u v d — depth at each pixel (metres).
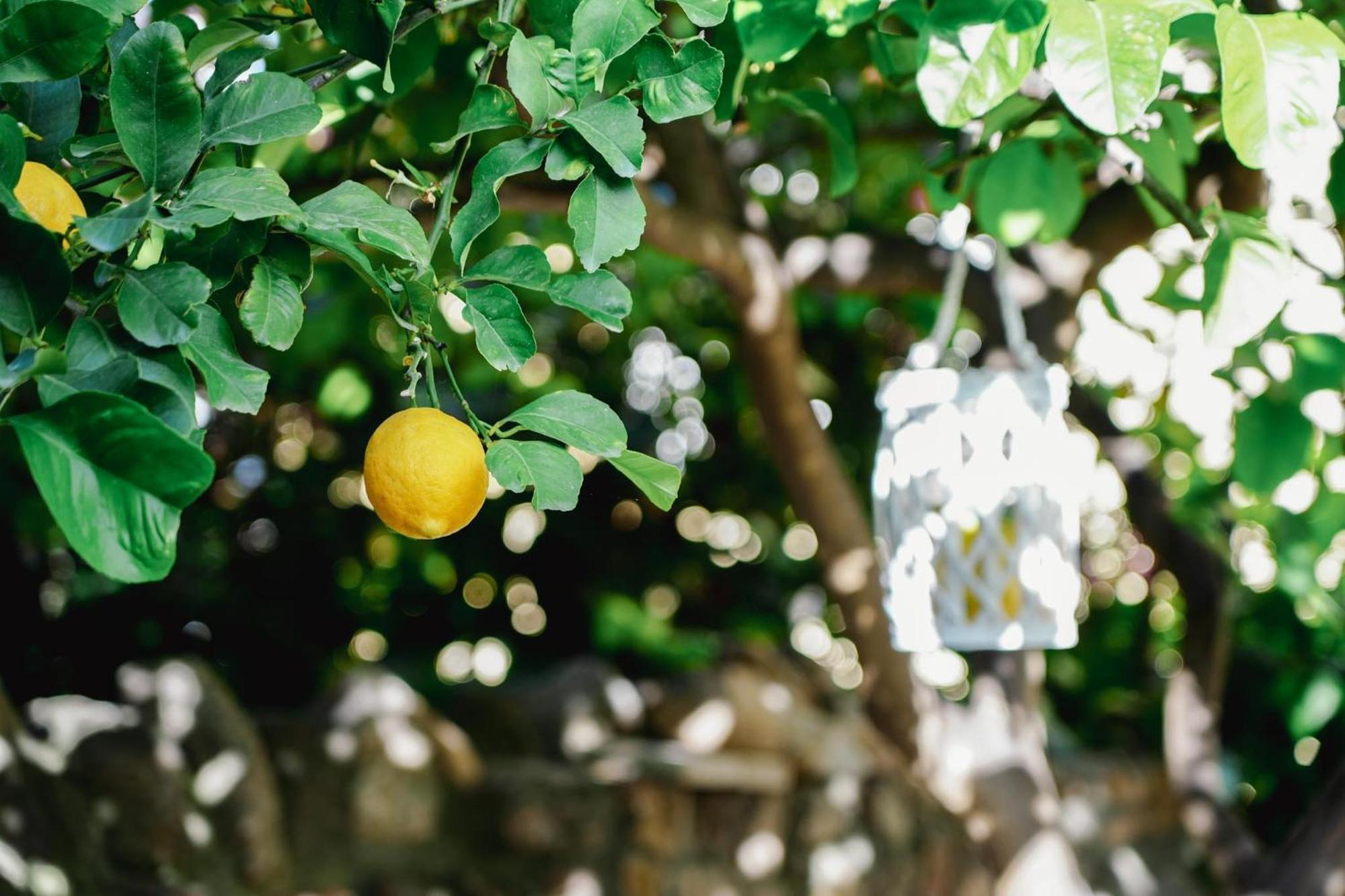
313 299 2.65
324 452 3.96
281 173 1.86
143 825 2.54
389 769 2.88
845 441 4.51
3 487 2.96
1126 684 4.37
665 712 3.39
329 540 3.95
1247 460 1.72
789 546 4.69
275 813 2.75
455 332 2.73
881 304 4.01
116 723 2.61
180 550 3.58
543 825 2.98
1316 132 1.07
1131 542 4.57
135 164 0.92
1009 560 1.54
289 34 1.50
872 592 2.26
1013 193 1.64
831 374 4.54
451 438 0.98
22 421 0.83
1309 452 1.70
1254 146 1.07
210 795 2.64
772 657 3.69
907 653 2.30
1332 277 1.78
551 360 4.23
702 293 4.29
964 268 1.72
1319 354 1.65
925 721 2.31
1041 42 1.33
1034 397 1.58
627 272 3.55
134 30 1.06
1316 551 2.50
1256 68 1.07
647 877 3.08
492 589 4.22
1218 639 2.60
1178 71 1.56
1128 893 3.68
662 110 1.02
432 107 1.70
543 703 3.27
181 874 2.56
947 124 1.09
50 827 2.40
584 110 1.00
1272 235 1.30
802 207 4.25
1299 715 3.25
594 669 3.41
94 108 1.05
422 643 4.13
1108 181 2.07
